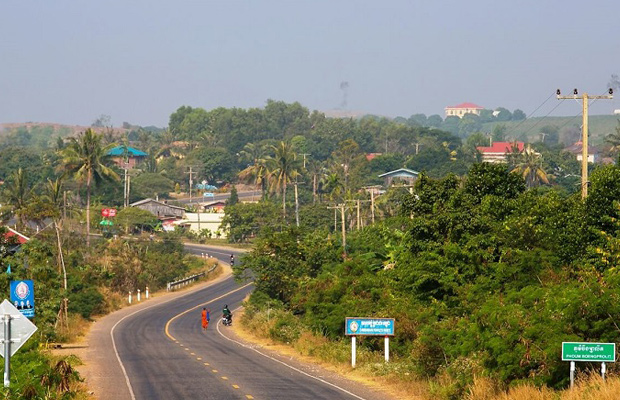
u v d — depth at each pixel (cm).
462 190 8162
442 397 5128
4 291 8075
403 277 7556
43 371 5191
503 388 4856
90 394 5372
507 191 8194
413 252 7775
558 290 5169
